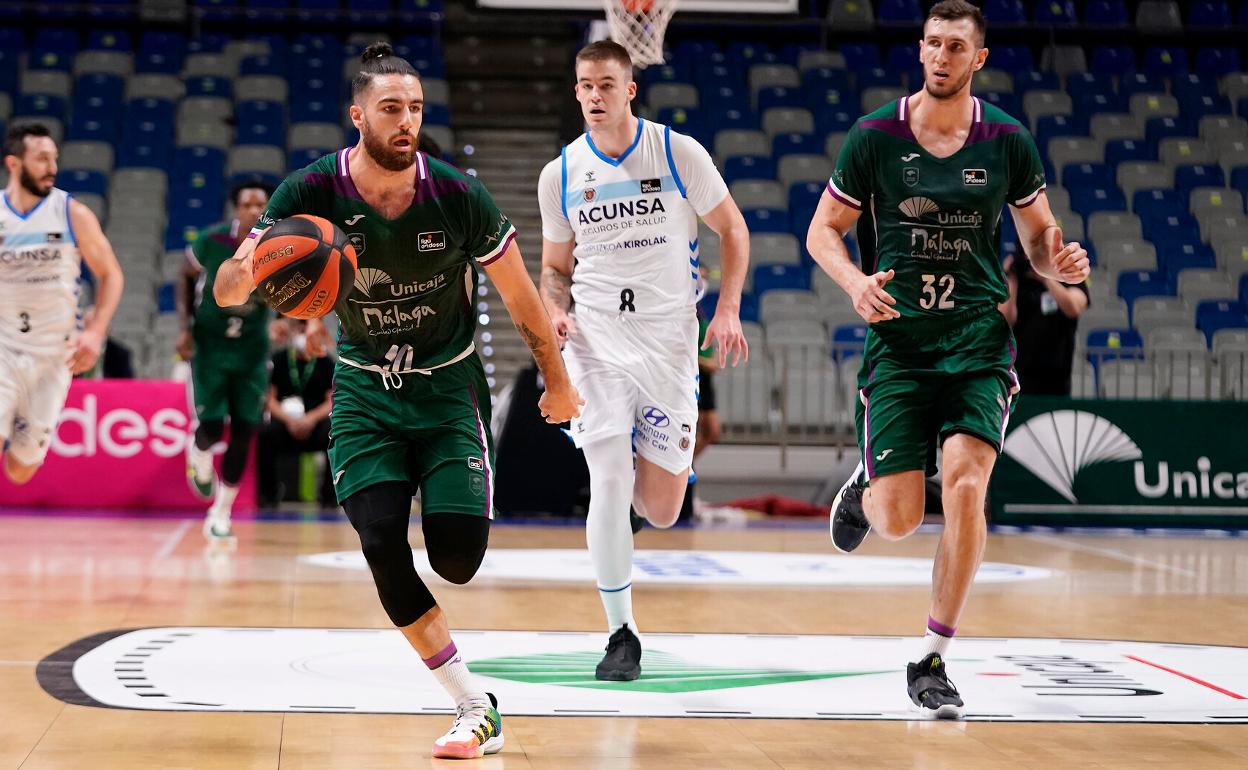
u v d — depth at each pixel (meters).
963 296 7.58
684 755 6.09
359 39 33.44
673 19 31.22
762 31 34.84
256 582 11.62
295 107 30.39
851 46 34.34
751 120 30.86
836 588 12.10
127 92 30.84
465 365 6.58
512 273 6.25
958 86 7.37
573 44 34.16
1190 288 26.75
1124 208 29.03
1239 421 19.28
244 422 15.11
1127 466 19.16
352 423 6.43
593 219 8.48
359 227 6.09
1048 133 31.28
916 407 7.57
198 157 28.34
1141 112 32.22
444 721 6.64
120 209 26.66
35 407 11.94
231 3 33.53
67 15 34.00
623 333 8.44
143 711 6.70
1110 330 24.44
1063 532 18.42
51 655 8.11
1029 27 34.34
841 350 21.95
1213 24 35.41
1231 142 31.39
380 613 10.01
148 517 17.95
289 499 20.55
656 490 8.68
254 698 7.05
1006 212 27.80
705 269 25.94
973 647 9.12
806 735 6.53
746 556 14.81
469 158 31.56
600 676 7.78
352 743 6.17
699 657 8.51
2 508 18.77
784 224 27.50
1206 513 19.14
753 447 22.17
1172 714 7.14
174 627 9.19
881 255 7.72
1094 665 8.52
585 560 13.83
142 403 19.05
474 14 27.55
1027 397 19.12
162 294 24.39
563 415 6.62
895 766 5.96
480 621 9.76
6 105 29.12
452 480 6.30
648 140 8.45
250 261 5.91
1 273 11.73
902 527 7.49
